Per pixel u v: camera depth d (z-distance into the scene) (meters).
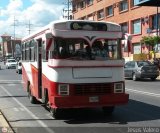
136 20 57.06
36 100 17.05
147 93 21.25
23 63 19.55
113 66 12.48
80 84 12.17
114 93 12.46
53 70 12.21
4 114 13.96
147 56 50.28
